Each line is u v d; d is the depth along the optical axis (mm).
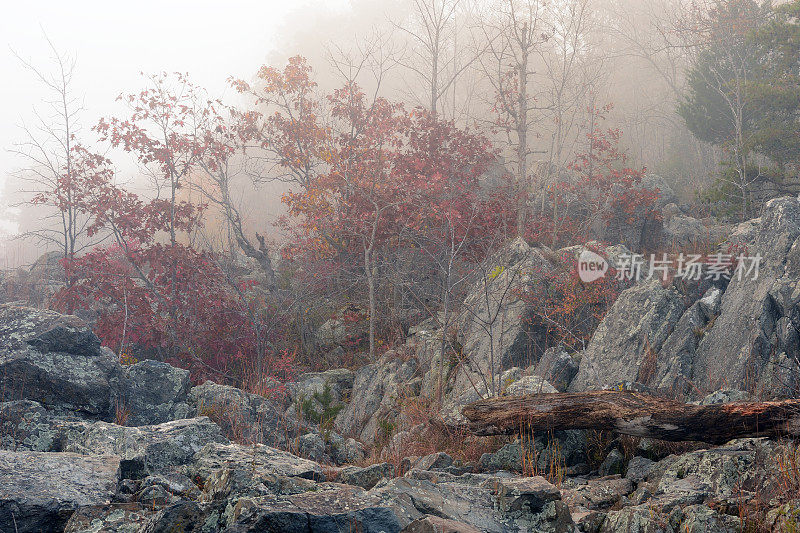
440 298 14336
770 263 8383
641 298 9570
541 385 7402
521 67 17328
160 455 5301
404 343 14141
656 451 5930
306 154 18250
